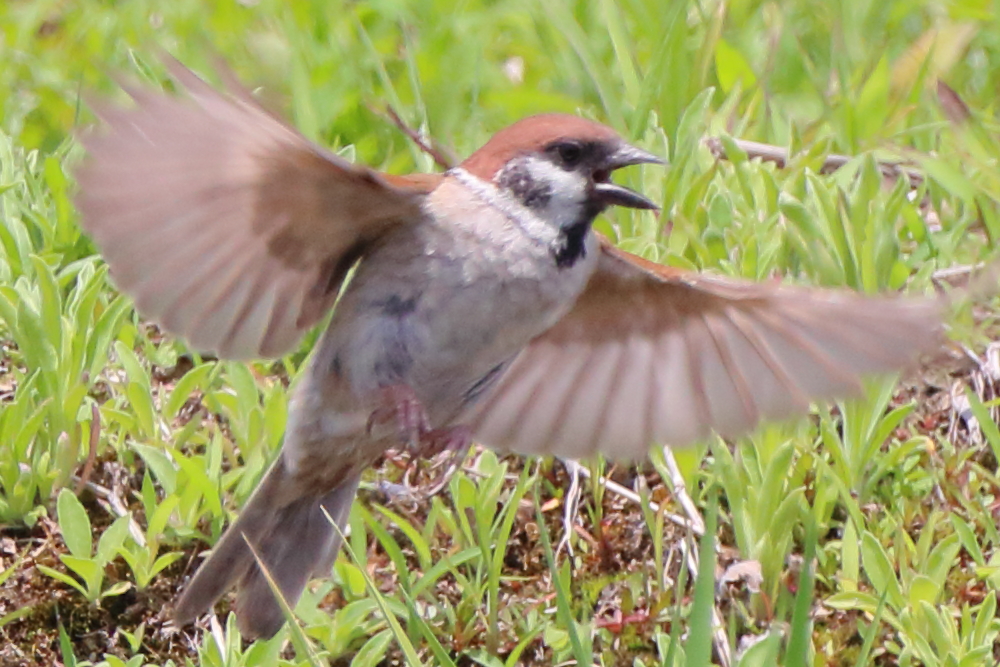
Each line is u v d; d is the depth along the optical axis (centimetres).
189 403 983
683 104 1141
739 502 890
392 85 1216
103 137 634
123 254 683
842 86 1149
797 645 702
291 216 707
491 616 880
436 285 745
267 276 730
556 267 755
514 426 827
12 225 1008
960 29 1215
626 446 825
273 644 823
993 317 991
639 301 806
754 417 806
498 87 1230
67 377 920
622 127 1134
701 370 812
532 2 1250
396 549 878
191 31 1257
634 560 920
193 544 907
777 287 753
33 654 872
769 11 1262
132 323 1020
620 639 890
